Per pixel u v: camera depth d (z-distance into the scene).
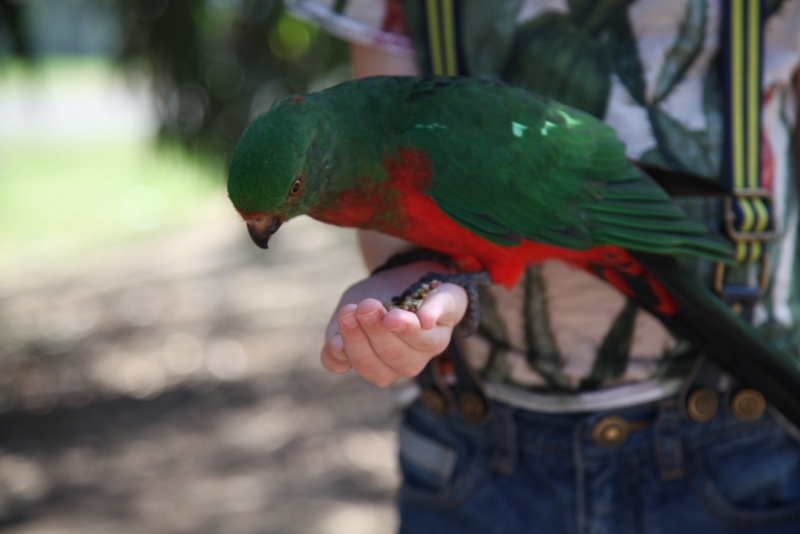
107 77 4.65
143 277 9.55
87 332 8.02
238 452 5.42
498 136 1.75
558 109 1.77
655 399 1.81
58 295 9.15
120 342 7.72
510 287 1.83
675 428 1.81
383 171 1.77
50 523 4.59
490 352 1.89
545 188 1.75
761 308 1.80
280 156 1.64
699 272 1.81
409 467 2.01
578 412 1.83
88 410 6.30
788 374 1.66
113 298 8.91
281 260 9.85
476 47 1.84
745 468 1.81
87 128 18.67
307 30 4.15
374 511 4.45
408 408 2.06
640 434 1.82
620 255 1.77
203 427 5.88
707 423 1.80
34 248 11.02
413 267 1.82
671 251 1.73
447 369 1.93
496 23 1.82
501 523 1.87
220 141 4.21
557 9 1.79
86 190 13.73
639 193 1.76
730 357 1.73
